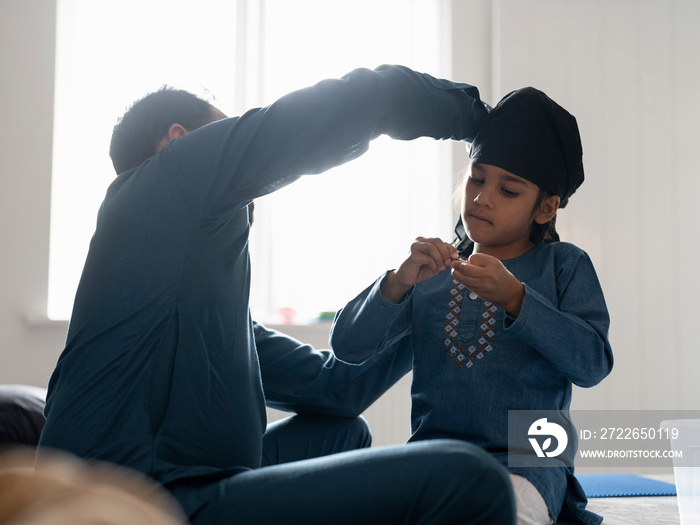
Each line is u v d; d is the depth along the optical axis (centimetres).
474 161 125
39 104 299
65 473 45
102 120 311
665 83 351
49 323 292
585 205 342
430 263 120
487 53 343
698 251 349
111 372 89
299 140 92
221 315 94
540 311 112
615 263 342
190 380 91
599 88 345
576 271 125
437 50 343
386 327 127
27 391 207
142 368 90
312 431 146
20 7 300
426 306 133
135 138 115
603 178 344
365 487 81
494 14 340
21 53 299
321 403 145
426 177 337
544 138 123
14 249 294
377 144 334
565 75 342
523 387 121
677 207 348
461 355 126
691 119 353
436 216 336
